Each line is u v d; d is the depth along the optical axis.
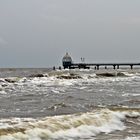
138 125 17.34
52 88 46.84
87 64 143.38
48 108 24.28
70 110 22.95
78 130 15.12
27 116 19.83
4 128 13.83
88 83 58.78
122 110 19.58
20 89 44.31
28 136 13.48
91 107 24.42
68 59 143.50
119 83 59.59
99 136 14.78
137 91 41.84
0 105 26.77
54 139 13.77
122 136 14.83
